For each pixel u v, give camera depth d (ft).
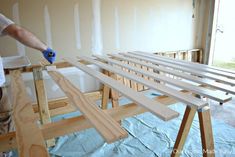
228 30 12.93
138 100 3.19
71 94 3.66
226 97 3.29
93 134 7.71
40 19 8.57
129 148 6.90
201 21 12.78
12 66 5.66
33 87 9.20
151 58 6.72
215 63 13.48
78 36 9.48
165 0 11.19
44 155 2.28
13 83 4.51
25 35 4.02
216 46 13.05
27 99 3.66
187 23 12.35
